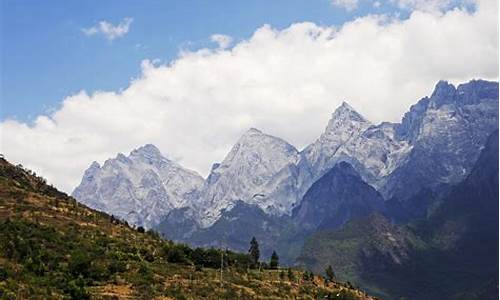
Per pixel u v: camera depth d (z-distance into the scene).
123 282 173.50
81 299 154.62
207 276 196.12
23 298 146.25
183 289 175.50
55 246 186.25
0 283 152.62
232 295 178.00
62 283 160.75
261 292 189.50
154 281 177.50
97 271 174.38
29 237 186.50
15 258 172.38
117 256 191.12
